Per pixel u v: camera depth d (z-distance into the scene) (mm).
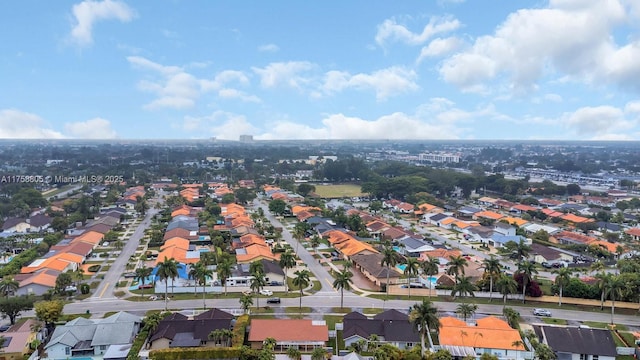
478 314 139250
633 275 152750
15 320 129375
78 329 116562
